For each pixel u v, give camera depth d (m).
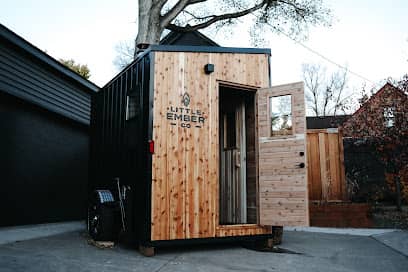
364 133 8.66
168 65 5.28
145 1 9.28
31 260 4.18
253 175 6.17
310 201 8.55
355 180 9.36
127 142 5.78
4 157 7.23
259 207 5.70
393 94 8.42
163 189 4.96
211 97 5.55
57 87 8.75
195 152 5.29
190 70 5.43
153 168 4.93
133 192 5.29
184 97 5.32
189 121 5.31
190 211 5.11
